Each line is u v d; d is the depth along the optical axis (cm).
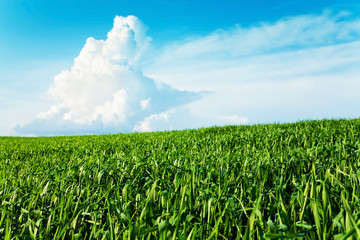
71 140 1006
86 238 202
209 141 586
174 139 720
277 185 212
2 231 187
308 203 181
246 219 200
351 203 177
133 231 151
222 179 271
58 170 345
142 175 307
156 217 171
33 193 245
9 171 397
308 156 317
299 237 131
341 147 318
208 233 168
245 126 945
